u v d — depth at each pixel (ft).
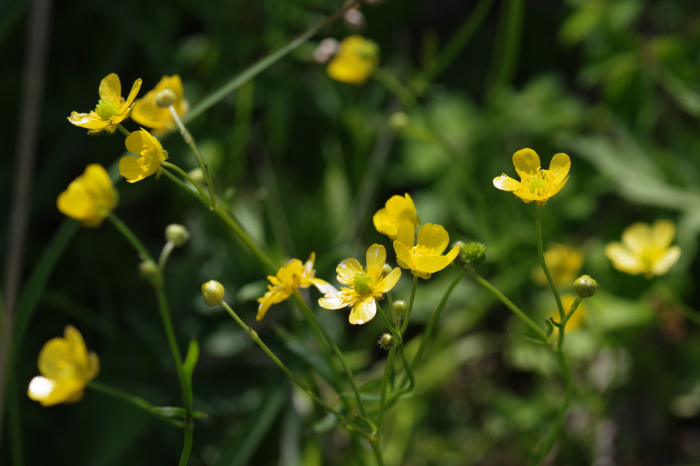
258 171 1.73
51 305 1.56
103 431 1.46
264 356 1.54
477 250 1.21
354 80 1.55
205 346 1.52
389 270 1.17
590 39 2.06
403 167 1.82
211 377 1.52
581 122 1.91
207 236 1.57
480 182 1.79
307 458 1.48
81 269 1.60
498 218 1.76
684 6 2.13
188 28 1.92
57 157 1.58
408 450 1.57
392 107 1.82
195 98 1.69
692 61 1.95
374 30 1.94
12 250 1.42
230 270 1.56
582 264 1.71
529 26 2.17
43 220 1.64
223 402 1.51
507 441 1.59
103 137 1.62
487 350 1.70
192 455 1.48
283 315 1.56
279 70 1.77
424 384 1.58
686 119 2.02
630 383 1.62
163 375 1.52
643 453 1.58
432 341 1.62
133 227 1.68
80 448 1.46
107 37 1.72
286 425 1.47
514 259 1.72
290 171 1.86
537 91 1.96
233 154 1.64
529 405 1.58
